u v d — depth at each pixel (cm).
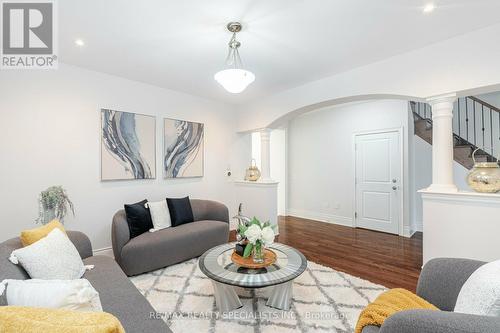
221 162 455
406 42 247
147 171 357
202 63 292
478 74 225
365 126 478
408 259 311
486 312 93
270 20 208
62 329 63
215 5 188
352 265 291
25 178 265
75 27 215
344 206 507
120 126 332
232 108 473
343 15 202
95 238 311
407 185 425
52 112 282
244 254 197
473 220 224
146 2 183
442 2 187
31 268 149
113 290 157
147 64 294
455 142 420
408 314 85
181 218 335
